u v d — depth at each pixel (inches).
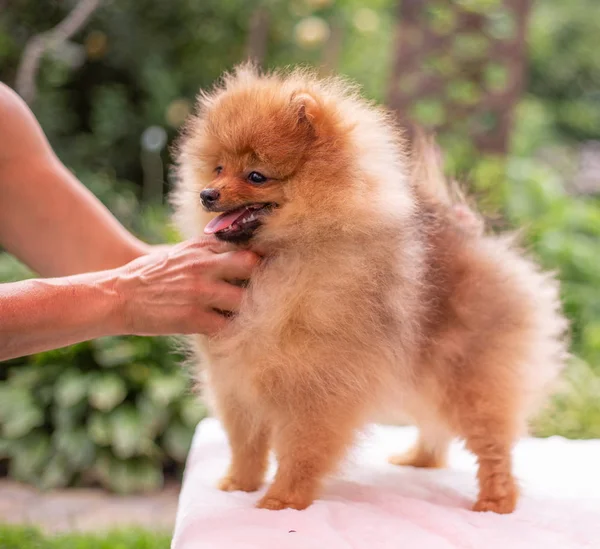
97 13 97.6
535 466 38.1
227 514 31.1
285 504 32.2
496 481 33.9
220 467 36.8
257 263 33.0
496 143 80.6
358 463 37.7
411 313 33.0
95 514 56.7
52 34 89.6
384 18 106.6
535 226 78.7
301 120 32.5
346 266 31.9
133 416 64.8
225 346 32.7
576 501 34.3
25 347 31.9
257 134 32.3
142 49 100.0
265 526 30.3
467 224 36.5
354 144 32.5
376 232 32.2
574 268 78.5
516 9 80.2
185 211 35.2
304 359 31.8
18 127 37.9
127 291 32.7
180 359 68.7
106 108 98.3
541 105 145.9
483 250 35.5
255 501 32.9
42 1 97.7
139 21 100.3
